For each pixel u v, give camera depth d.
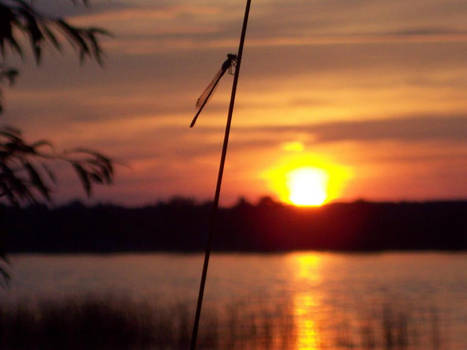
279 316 24.97
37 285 40.88
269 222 73.88
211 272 52.44
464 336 22.61
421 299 33.84
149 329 20.72
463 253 64.38
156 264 59.78
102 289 38.28
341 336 22.86
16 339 20.52
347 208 73.62
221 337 21.23
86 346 19.81
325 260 62.16
